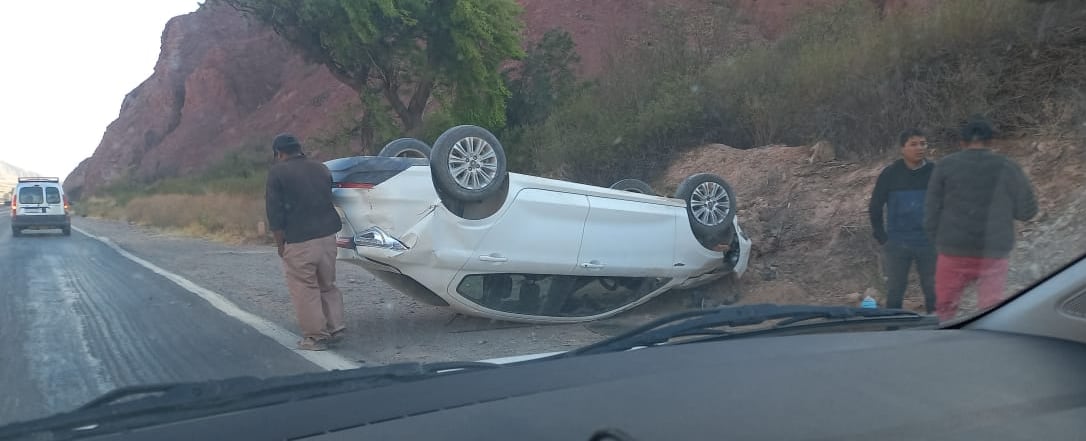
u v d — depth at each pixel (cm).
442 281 727
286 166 717
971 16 1030
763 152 1192
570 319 805
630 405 249
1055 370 281
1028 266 638
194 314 938
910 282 757
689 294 903
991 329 348
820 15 1466
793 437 218
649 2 3612
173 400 269
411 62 2434
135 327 859
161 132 7669
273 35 2945
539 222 756
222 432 242
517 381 289
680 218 839
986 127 573
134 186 6712
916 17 1134
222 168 5456
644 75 1662
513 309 772
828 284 887
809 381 271
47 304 1040
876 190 679
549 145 1727
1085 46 941
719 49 1666
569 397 261
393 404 265
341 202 741
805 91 1246
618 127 1517
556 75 2542
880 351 312
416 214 707
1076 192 755
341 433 238
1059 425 225
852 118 1127
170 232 2825
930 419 231
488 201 745
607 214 790
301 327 739
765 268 953
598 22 3684
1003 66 991
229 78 6912
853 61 1171
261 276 1323
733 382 272
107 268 1524
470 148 722
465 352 721
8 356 722
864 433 220
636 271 810
